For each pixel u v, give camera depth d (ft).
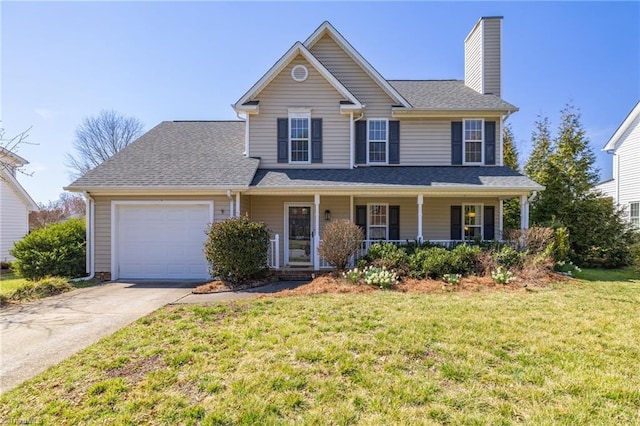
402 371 12.56
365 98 41.19
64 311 21.67
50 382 12.09
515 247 33.83
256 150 39.81
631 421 9.70
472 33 45.65
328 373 12.43
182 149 41.29
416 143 41.04
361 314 19.42
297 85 39.81
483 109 39.58
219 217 34.45
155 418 9.89
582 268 39.86
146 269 34.91
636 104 51.78
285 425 9.48
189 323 18.26
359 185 34.32
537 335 16.03
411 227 41.78
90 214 34.53
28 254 34.73
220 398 10.84
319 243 34.42
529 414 10.01
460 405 10.44
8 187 55.62
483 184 34.78
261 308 21.01
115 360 13.73
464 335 15.97
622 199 55.26
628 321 18.11
